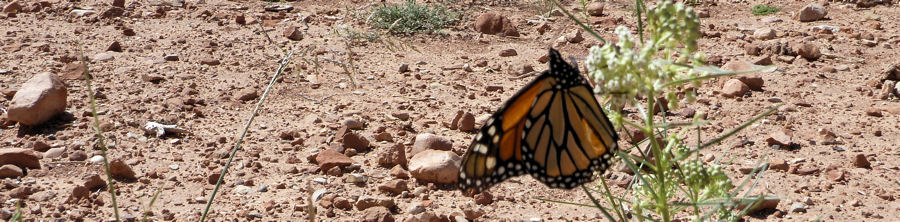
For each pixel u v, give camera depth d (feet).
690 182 11.14
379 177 19.72
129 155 20.79
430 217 16.93
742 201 10.67
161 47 30.94
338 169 19.84
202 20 35.17
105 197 18.21
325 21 35.40
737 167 20.80
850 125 24.43
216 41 32.04
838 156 21.76
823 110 25.93
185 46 31.12
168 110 24.20
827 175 20.26
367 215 17.29
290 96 26.14
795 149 22.22
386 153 20.43
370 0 39.04
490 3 39.58
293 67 28.99
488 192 18.54
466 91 27.30
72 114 23.44
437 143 21.06
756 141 22.86
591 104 9.70
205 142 21.91
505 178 9.69
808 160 21.35
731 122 24.26
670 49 9.46
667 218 10.64
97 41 31.45
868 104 26.66
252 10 37.06
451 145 21.21
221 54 30.30
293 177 19.71
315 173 19.99
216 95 25.84
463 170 9.41
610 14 38.14
